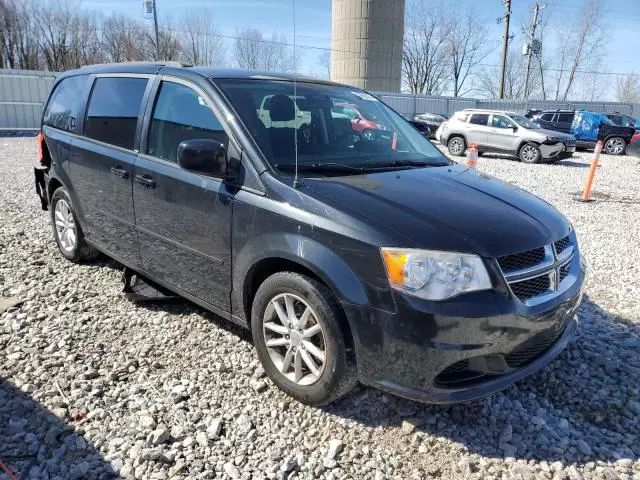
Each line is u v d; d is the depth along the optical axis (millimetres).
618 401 3127
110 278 4734
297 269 2891
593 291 4922
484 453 2689
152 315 4043
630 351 3730
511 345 2600
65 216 5051
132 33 53031
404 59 59219
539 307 2666
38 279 4703
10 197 8227
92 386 3115
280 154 3156
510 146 17375
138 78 4039
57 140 4777
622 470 2590
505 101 35281
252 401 3031
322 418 2898
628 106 38906
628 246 6609
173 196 3459
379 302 2531
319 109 3672
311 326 2828
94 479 2430
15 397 2996
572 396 3201
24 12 51656
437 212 2779
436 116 27266
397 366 2561
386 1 35938
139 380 3205
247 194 3021
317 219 2719
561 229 3080
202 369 3344
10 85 21922
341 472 2539
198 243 3354
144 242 3842
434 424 2879
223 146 3086
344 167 3238
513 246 2646
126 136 3969
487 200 3084
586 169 15453
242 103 3344
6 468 2473
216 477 2469
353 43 36875
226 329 3834
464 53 58312
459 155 18781
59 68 53719
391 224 2605
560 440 2801
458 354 2488
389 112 4340
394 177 3238
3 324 3854
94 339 3686
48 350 3500
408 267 2482
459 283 2494
